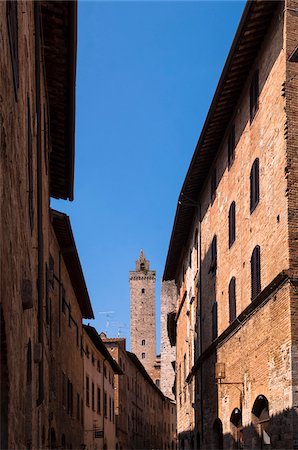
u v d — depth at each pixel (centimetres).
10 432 1074
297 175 1956
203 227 3438
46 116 2333
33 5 1747
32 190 1642
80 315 4419
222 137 2914
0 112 925
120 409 7044
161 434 10838
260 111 2256
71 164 2738
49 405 2605
